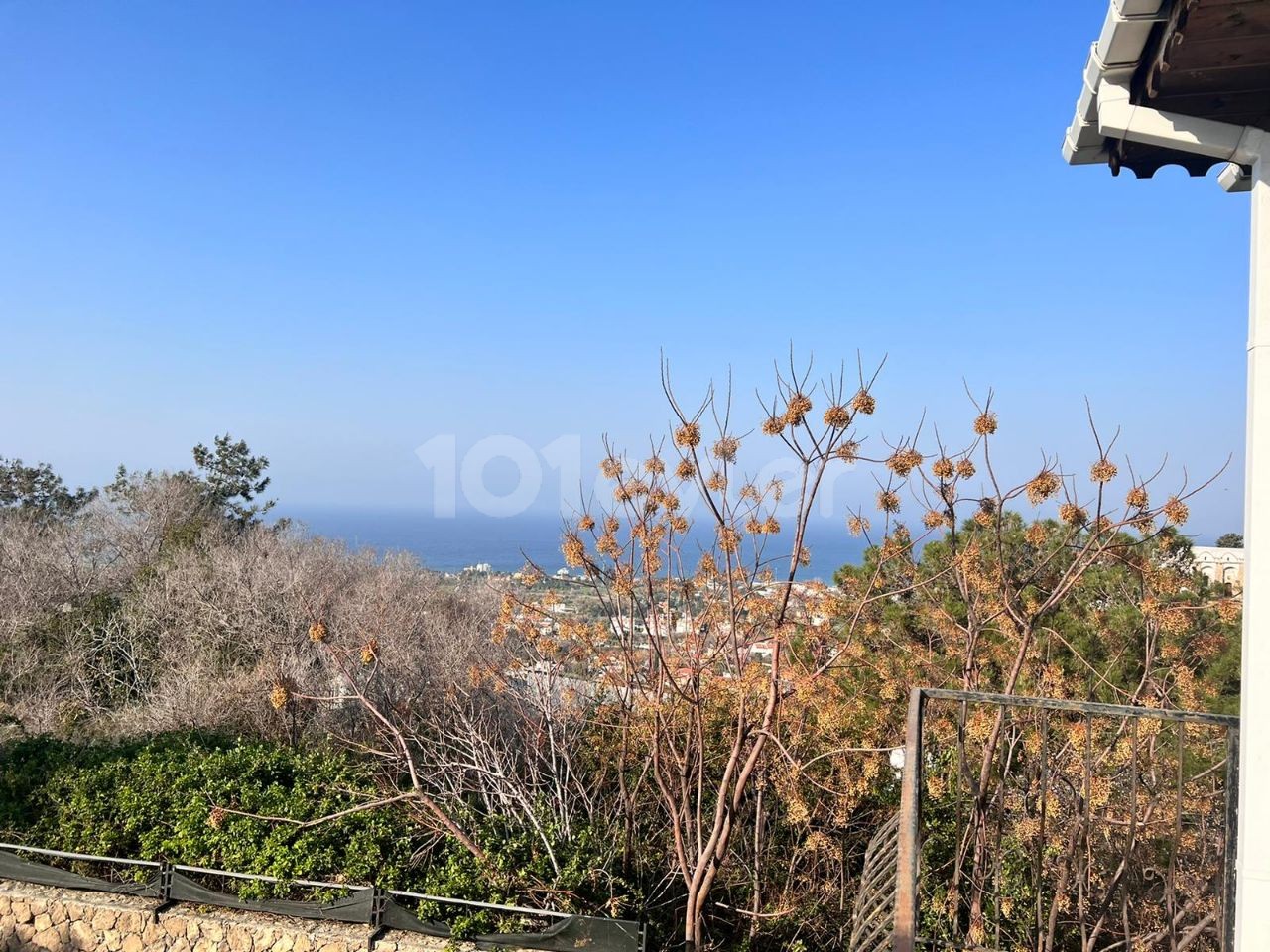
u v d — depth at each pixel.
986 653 6.13
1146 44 2.54
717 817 5.93
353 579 16.09
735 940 6.66
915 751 3.23
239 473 24.69
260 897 6.60
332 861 6.67
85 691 12.47
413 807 6.88
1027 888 5.65
